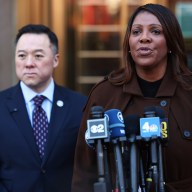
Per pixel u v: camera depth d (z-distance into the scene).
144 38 5.57
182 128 5.61
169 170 5.59
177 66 5.75
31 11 11.74
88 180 5.73
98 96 5.87
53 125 6.90
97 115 5.06
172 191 5.50
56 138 6.84
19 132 6.81
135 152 5.09
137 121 5.20
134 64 5.82
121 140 5.07
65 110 6.99
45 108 7.00
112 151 5.27
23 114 6.89
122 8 12.23
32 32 7.04
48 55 7.01
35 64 6.94
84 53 12.38
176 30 5.70
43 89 7.01
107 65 12.34
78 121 6.97
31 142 6.79
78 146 5.86
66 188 6.83
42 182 6.75
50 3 11.91
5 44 11.72
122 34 12.24
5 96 7.04
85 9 12.22
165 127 5.29
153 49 5.60
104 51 12.33
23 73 6.95
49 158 6.79
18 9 11.70
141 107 5.71
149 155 5.16
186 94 5.72
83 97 7.14
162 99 5.71
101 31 12.29
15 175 6.76
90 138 5.02
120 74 5.93
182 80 5.72
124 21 12.22
